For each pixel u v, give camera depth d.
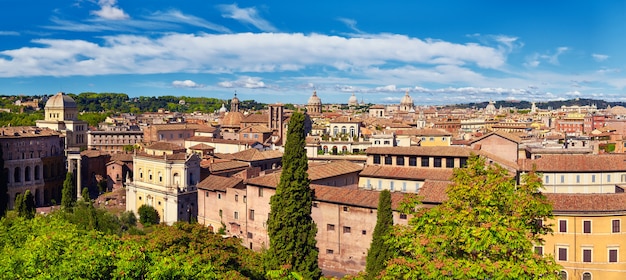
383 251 71.31
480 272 43.84
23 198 113.62
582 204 84.81
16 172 165.88
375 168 126.00
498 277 43.28
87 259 45.47
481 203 52.09
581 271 84.06
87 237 56.59
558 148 162.12
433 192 92.44
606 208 83.38
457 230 48.91
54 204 170.50
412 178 116.81
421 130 199.38
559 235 84.50
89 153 194.62
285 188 86.88
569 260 84.31
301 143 88.06
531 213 52.50
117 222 114.81
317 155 159.12
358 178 126.06
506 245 46.88
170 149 150.00
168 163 136.12
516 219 50.09
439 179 114.00
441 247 48.50
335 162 129.50
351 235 96.94
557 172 124.81
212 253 59.06
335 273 98.19
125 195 162.62
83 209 101.94
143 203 144.25
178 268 45.66
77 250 48.22
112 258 46.50
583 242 83.81
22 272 46.09
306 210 87.12
